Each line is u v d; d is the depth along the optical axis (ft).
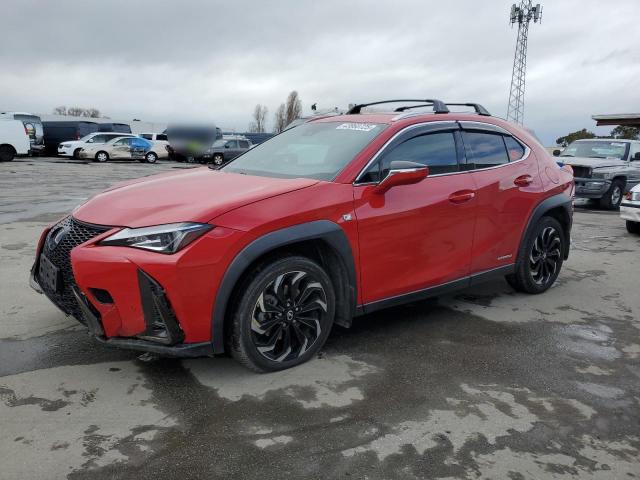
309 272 10.65
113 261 9.10
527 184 15.02
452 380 10.69
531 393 10.26
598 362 11.76
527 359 11.80
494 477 7.72
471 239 13.52
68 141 100.63
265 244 9.75
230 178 11.93
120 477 7.50
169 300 9.16
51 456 7.89
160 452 8.07
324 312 11.07
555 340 12.94
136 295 9.14
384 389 10.21
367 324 13.61
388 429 8.86
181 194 10.65
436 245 12.67
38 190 43.65
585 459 8.23
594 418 9.42
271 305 10.26
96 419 8.91
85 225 10.02
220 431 8.66
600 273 19.71
